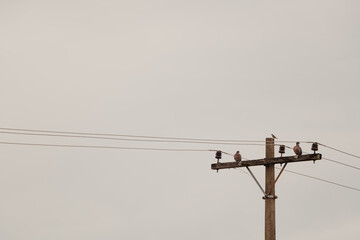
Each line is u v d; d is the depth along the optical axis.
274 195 31.50
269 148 31.69
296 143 31.11
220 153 32.97
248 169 31.94
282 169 31.53
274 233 31.27
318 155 30.59
